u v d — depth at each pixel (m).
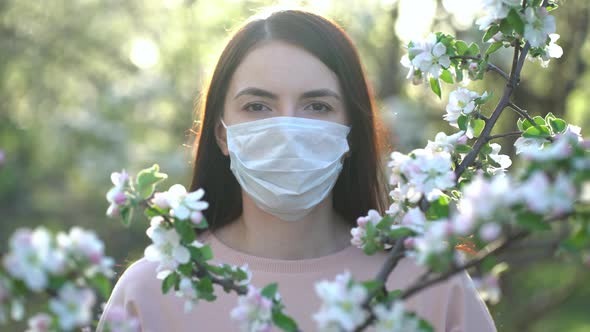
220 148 2.12
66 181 8.02
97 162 7.54
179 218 1.45
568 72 4.66
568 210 1.14
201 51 7.32
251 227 2.08
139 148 7.68
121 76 8.34
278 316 1.40
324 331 1.21
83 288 1.18
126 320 1.31
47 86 8.52
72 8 8.14
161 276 1.51
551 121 1.81
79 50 8.18
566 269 5.36
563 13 4.56
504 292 5.36
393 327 1.21
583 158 1.13
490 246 1.26
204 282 1.50
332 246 2.10
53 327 1.18
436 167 1.50
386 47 5.79
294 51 1.97
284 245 2.06
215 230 2.18
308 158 1.94
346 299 1.20
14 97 8.52
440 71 1.85
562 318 6.86
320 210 2.07
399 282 2.00
